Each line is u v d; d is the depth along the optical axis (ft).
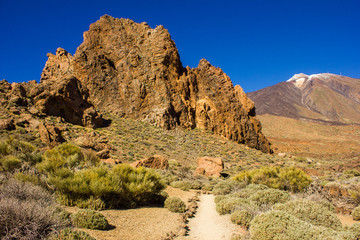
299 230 19.92
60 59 212.43
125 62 191.11
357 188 43.78
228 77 214.69
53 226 18.39
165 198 42.01
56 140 96.12
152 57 196.75
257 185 49.62
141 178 37.37
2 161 35.42
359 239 18.80
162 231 26.53
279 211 22.47
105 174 34.24
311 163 170.60
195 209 40.16
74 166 38.93
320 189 43.47
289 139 350.23
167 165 92.63
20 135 91.66
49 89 131.03
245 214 30.01
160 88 184.75
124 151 118.32
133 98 178.40
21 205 18.19
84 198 29.81
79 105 139.44
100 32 205.46
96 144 105.29
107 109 173.78
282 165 149.69
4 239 16.01
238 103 201.16
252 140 194.90
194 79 207.82
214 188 62.28
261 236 20.62
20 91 126.52
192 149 150.82
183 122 182.39
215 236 26.37
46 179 31.35
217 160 106.22
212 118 192.65
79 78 183.73
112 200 32.35
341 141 361.51
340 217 35.70
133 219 28.73
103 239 20.44
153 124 169.99
